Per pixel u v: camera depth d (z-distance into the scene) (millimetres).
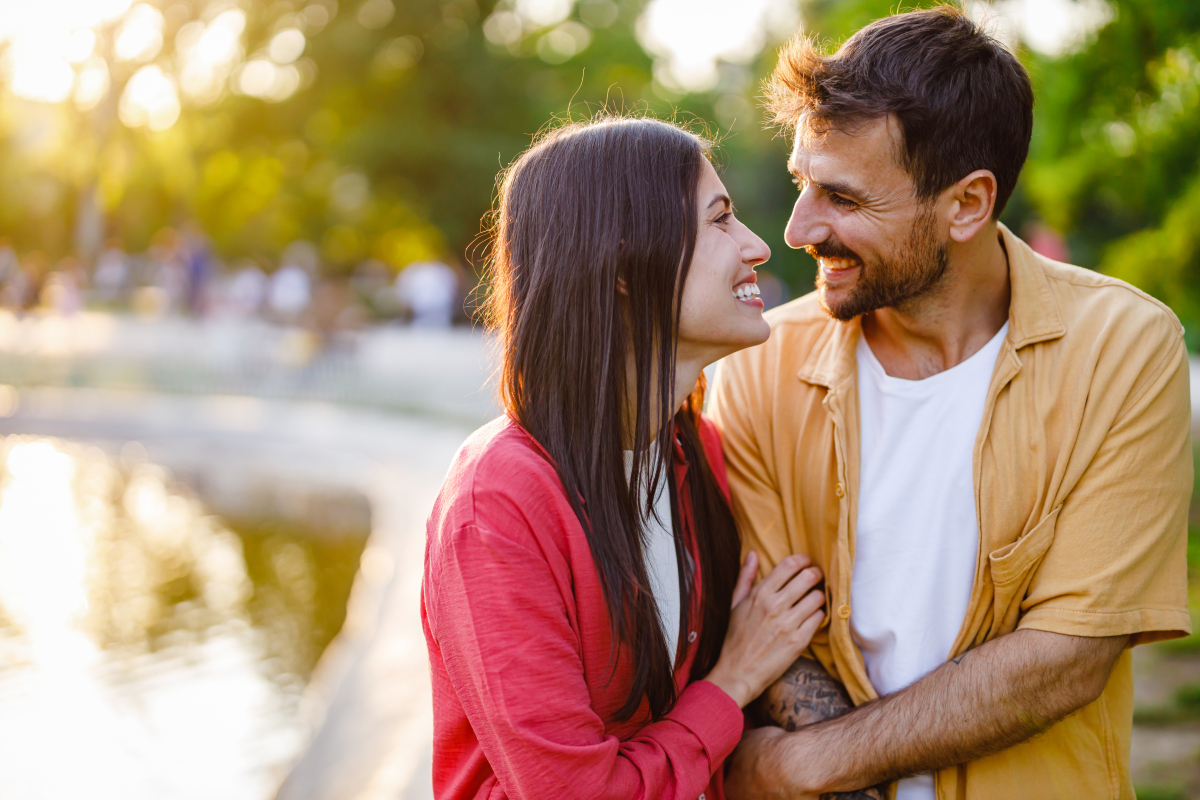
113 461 13477
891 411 1554
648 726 1383
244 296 18203
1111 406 1399
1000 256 1517
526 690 1212
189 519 10766
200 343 17547
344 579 8242
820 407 1619
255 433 13664
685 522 1533
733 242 1386
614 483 1320
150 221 33094
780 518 1656
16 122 33969
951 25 1431
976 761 1465
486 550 1239
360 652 5312
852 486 1554
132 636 7316
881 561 1549
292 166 29062
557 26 29766
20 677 6535
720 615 1565
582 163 1332
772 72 1559
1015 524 1446
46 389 16906
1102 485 1394
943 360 1535
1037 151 5035
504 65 26203
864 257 1462
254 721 5660
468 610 1239
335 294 15688
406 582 6348
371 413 14336
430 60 25969
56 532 10484
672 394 1348
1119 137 4707
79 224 30891
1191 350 7102
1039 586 1421
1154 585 1394
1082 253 8859
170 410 15328
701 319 1361
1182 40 4215
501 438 1331
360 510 10266
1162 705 3324
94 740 5496
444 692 1353
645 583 1329
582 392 1324
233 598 8062
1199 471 5551
